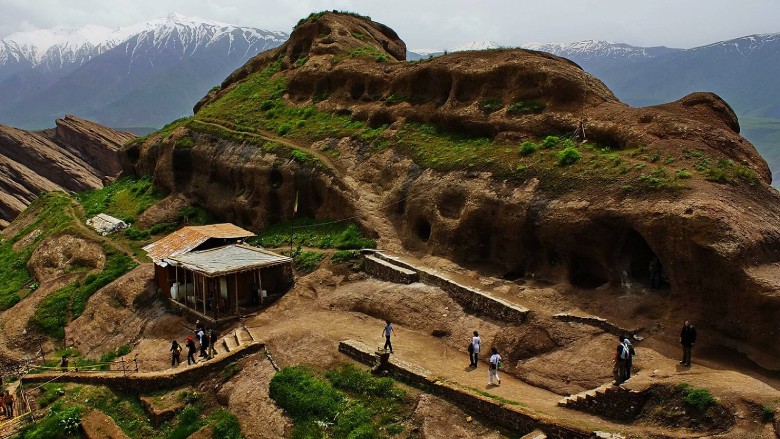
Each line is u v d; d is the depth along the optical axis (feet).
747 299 76.33
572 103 123.85
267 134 175.52
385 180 139.85
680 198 87.40
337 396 82.33
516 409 69.15
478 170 119.96
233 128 185.78
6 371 126.11
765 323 74.69
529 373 82.99
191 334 117.39
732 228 79.61
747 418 60.64
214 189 177.88
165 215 179.83
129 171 232.12
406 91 157.69
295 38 218.59
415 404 77.10
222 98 215.51
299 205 152.76
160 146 200.34
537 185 107.86
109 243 168.04
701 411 63.46
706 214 81.41
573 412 70.85
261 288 123.44
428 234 126.52
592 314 90.58
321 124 169.27
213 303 118.01
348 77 175.83
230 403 89.25
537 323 90.12
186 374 96.27
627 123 111.24
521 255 107.86
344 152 153.38
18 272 175.73
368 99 167.73
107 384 101.96
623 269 95.66
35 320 142.00
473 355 87.35
